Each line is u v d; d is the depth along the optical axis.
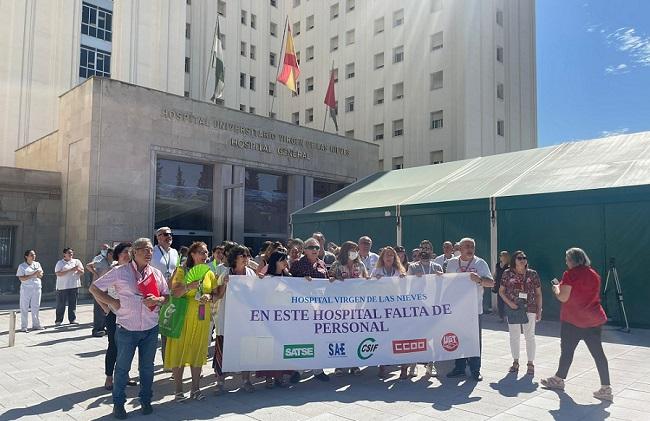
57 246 19.30
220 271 6.71
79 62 30.17
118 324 5.21
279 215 24.28
